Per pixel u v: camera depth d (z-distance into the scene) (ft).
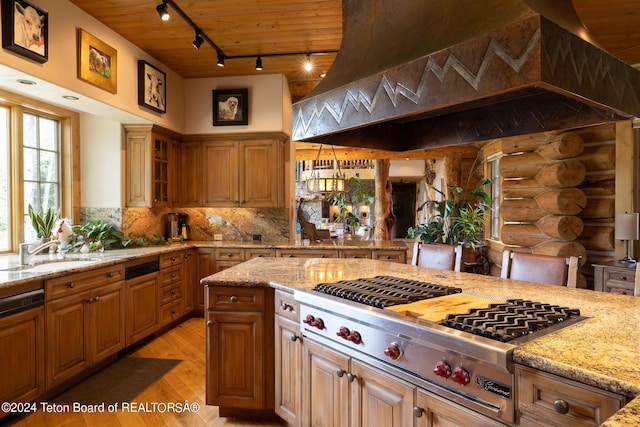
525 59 3.95
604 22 10.36
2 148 11.44
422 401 4.95
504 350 4.07
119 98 12.19
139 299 12.22
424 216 41.55
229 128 16.25
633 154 12.46
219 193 16.52
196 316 15.92
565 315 5.19
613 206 12.85
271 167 16.24
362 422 5.85
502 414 4.15
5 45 8.24
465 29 4.77
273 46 13.15
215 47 13.02
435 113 7.93
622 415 2.64
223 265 15.52
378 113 5.54
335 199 42.04
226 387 8.11
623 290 10.59
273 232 17.20
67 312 9.30
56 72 9.66
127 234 14.26
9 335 7.80
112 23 11.45
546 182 13.60
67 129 13.51
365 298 6.07
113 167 14.03
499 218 20.93
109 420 8.20
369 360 5.65
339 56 7.41
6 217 11.55
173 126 15.61
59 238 12.10
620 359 3.84
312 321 6.66
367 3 6.99
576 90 4.26
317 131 6.72
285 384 7.58
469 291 6.86
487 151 22.54
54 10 9.61
